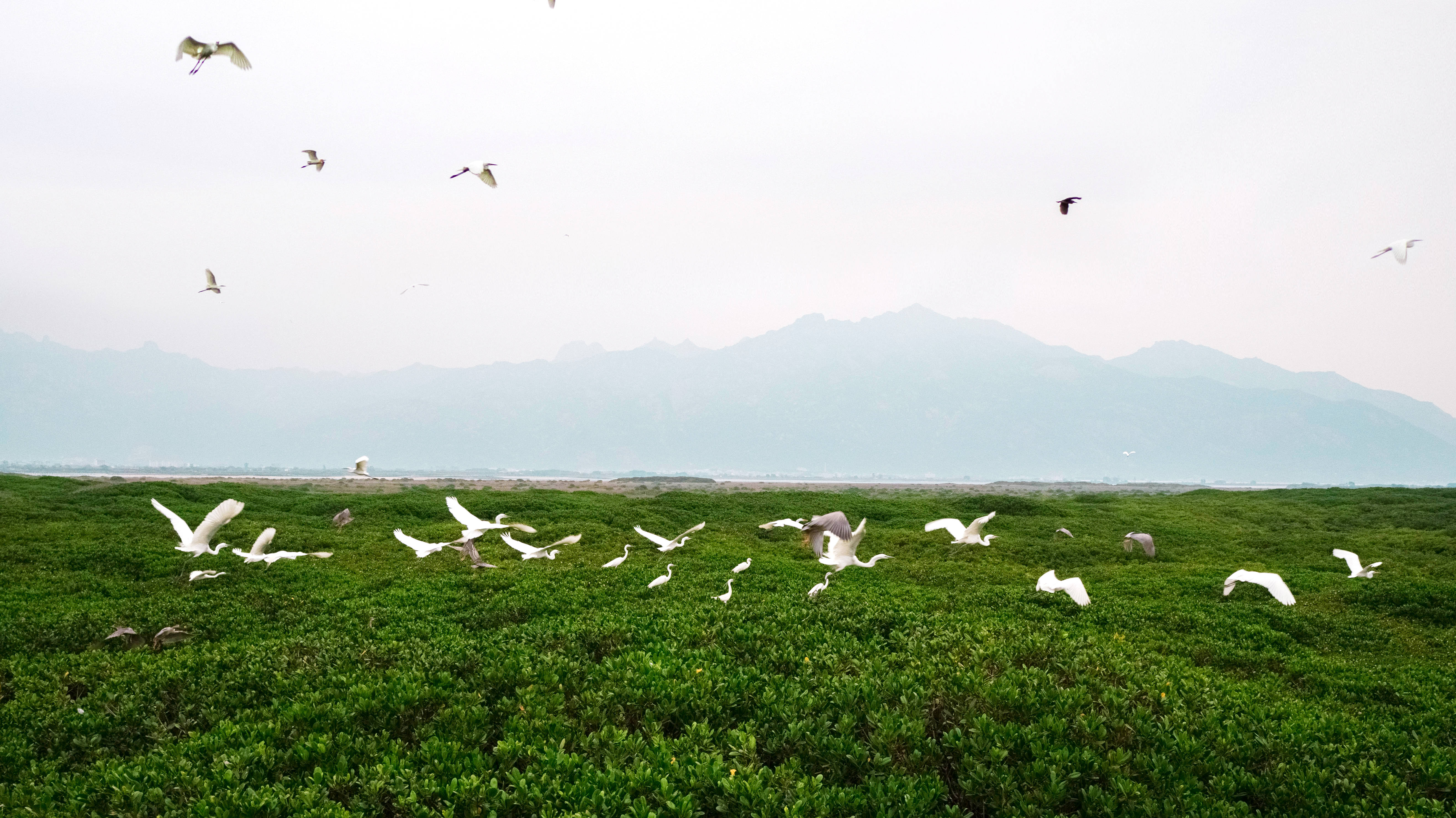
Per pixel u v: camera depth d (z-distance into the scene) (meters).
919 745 8.98
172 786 7.95
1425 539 32.84
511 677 10.91
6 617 16.34
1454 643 17.22
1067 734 9.28
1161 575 25.03
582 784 7.84
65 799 8.00
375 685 10.55
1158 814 7.85
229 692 11.07
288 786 8.12
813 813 7.58
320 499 41.94
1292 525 41.03
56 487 43.47
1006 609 18.75
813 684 11.06
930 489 122.94
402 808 7.59
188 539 14.96
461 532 31.03
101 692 10.95
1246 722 10.12
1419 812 8.04
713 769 8.21
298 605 18.36
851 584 22.25
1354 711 12.18
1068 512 42.84
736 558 26.36
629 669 11.25
